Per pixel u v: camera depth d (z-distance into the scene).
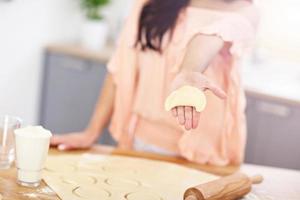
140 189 1.33
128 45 1.80
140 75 1.81
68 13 3.48
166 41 1.72
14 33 3.13
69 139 1.68
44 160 1.26
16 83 3.24
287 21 3.19
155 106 1.76
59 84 3.35
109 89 1.90
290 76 3.20
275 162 2.65
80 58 3.22
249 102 2.68
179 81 1.29
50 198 1.20
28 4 3.17
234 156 1.70
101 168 1.46
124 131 1.87
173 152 1.76
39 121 3.48
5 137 1.35
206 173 1.53
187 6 1.66
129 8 3.63
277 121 2.62
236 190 1.29
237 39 1.51
